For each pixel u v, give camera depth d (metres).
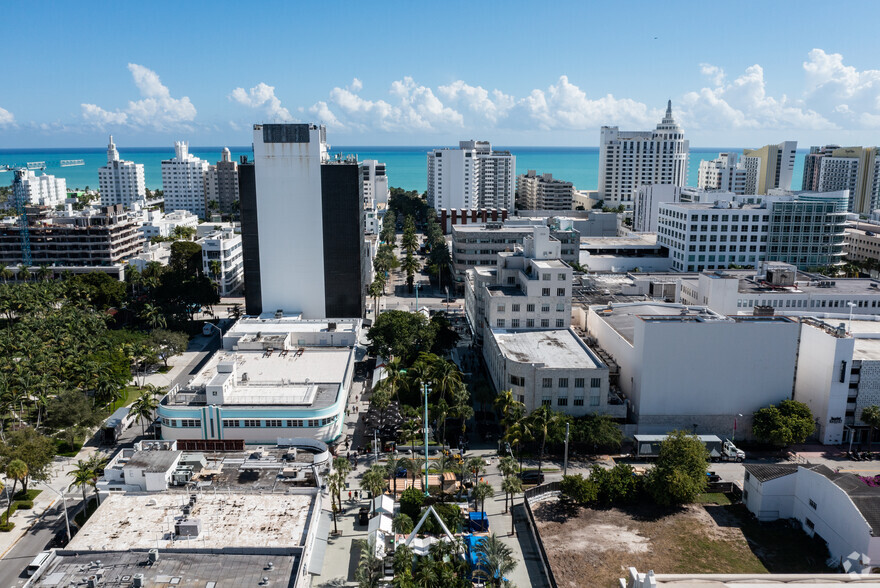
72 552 84.00
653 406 142.50
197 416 136.50
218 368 147.62
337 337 183.50
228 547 84.88
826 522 105.44
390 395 148.00
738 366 141.50
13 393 149.62
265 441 137.50
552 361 147.50
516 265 187.25
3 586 94.81
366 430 144.00
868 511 98.31
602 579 96.94
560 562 101.00
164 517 95.19
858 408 142.75
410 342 178.50
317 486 108.00
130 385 177.00
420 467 119.31
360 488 123.88
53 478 127.31
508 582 89.88
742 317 147.00
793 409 138.50
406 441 142.25
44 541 107.00
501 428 149.50
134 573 79.88
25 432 125.94
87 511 113.88
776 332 140.25
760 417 139.12
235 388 146.88
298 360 168.75
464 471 122.00
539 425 128.38
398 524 101.69
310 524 93.06
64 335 184.38
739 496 122.62
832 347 139.75
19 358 173.12
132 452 115.94
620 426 142.38
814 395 146.88
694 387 142.00
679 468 117.44
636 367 143.88
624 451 140.75
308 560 87.50
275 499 100.69
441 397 145.75
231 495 101.94
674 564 100.88
